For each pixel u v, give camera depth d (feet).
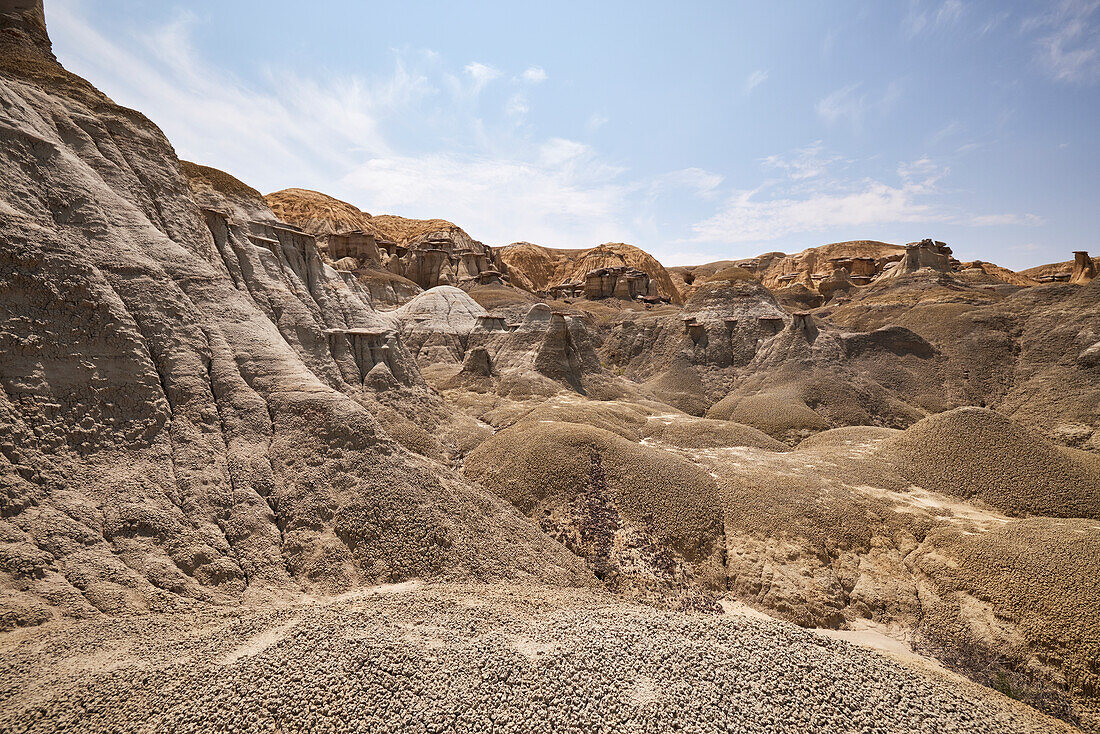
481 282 486.38
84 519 74.33
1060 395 210.79
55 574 66.28
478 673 48.55
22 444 74.95
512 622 61.62
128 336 92.68
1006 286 402.31
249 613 66.28
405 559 87.04
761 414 221.66
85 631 57.21
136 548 74.95
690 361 319.27
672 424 194.18
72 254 90.94
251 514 88.22
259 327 121.90
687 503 120.47
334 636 53.93
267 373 113.19
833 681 50.39
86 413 84.07
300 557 85.10
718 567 108.17
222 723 41.52
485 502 109.29
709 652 53.72
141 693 44.75
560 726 43.34
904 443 150.82
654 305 528.63
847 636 92.58
